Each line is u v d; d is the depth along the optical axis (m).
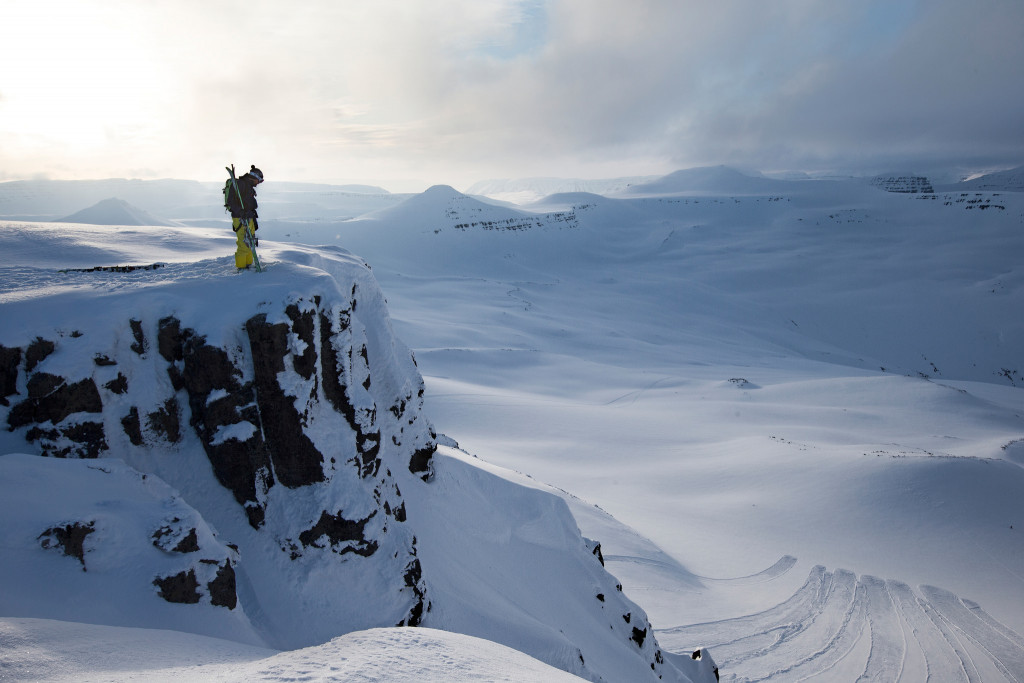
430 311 135.38
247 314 9.78
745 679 25.47
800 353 153.75
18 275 10.80
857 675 26.98
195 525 7.76
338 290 10.93
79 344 9.05
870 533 42.78
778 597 34.16
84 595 6.39
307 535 9.42
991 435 68.81
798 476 50.22
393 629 6.23
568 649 12.56
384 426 14.14
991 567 39.06
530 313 145.50
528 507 17.88
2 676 4.03
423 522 13.77
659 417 71.06
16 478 7.27
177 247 14.33
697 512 45.97
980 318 177.12
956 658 29.14
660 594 31.34
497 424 63.16
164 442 9.62
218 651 5.96
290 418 9.75
